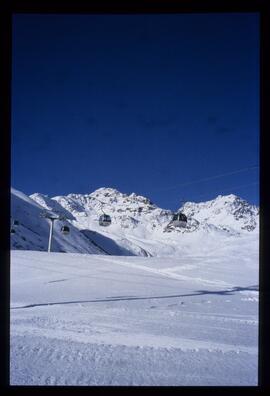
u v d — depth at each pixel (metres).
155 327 9.04
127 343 7.20
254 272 30.50
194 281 25.05
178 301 15.01
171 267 31.47
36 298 15.45
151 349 6.75
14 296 16.03
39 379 4.84
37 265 28.41
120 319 10.14
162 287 20.73
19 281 21.92
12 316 10.38
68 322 9.48
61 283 21.19
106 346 6.88
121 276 25.02
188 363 5.85
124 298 15.80
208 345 7.22
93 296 16.42
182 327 9.14
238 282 25.12
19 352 6.27
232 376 5.19
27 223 149.62
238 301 15.54
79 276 24.31
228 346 7.18
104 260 33.56
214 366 5.72
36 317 10.23
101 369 5.41
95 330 8.48
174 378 5.04
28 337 7.53
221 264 34.25
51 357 6.02
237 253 48.84
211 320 10.30
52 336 7.68
